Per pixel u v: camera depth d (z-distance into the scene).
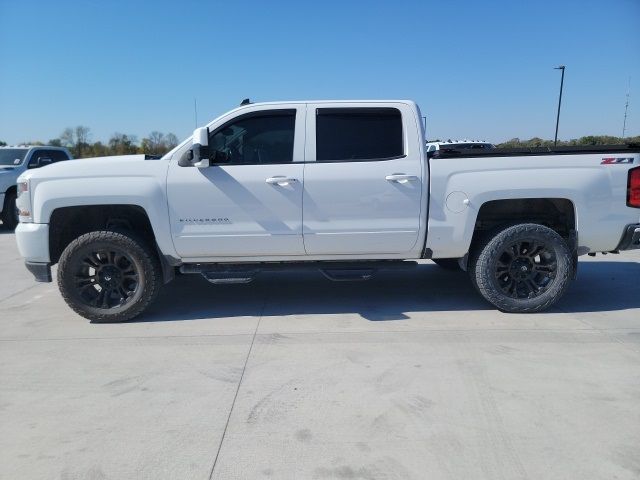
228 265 5.32
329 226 5.08
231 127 5.11
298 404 3.46
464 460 2.82
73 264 5.09
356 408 3.39
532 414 3.28
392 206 5.08
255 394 3.61
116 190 4.95
